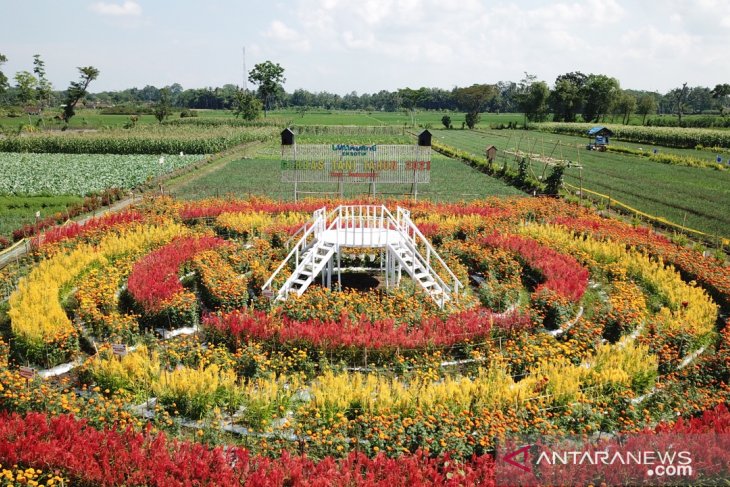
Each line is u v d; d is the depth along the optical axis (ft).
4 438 31.73
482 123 499.10
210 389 38.73
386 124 457.27
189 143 217.77
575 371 40.16
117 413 36.55
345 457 34.09
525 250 72.02
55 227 92.12
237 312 51.49
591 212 104.17
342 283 67.77
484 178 156.66
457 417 35.83
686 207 116.37
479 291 62.95
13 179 141.90
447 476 29.73
